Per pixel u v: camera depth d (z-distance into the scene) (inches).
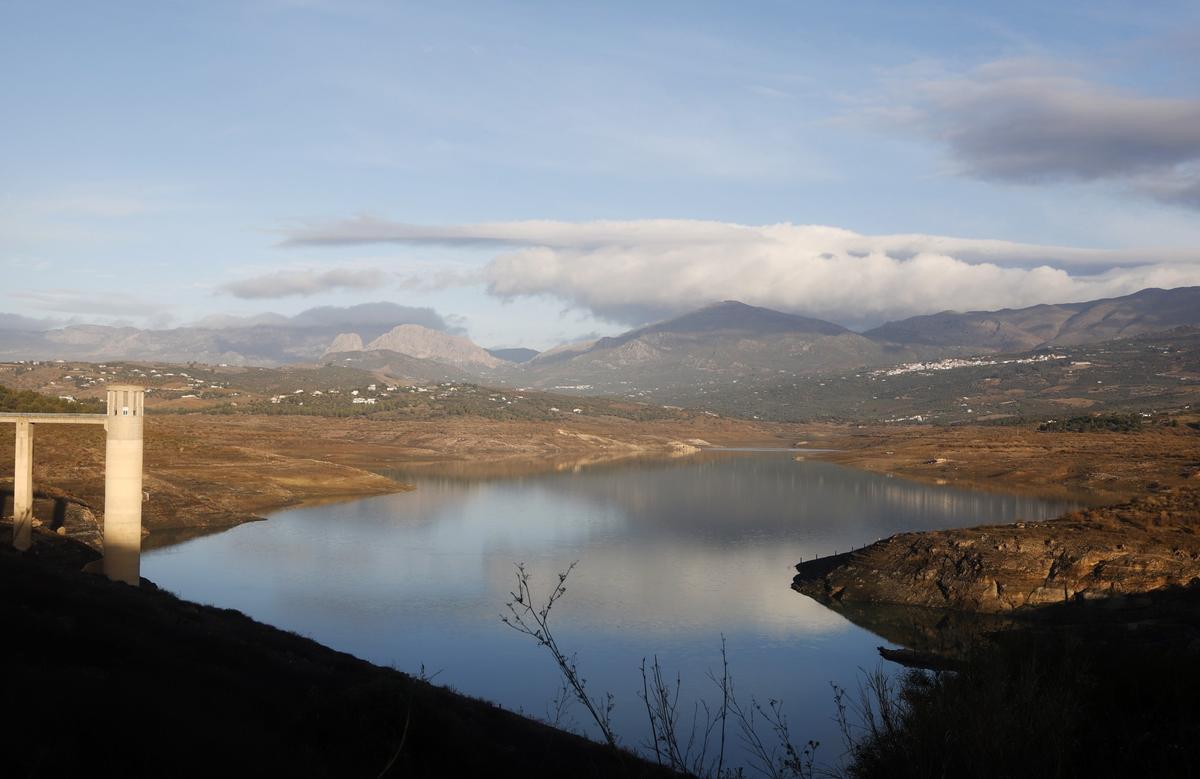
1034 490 5762.8
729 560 3292.3
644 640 2228.1
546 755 1040.8
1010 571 2556.6
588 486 6003.9
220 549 3464.6
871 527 4104.3
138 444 2299.5
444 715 984.3
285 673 1239.5
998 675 580.4
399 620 2383.1
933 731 531.5
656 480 6471.5
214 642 1311.5
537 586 2829.7
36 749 598.2
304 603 2561.5
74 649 1011.9
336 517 4394.7
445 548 3511.3
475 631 2279.8
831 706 1721.2
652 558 3324.3
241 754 699.4
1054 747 503.2
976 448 7795.3
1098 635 2020.2
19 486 2613.2
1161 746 587.2
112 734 652.7
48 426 4648.1
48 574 1496.1
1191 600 2234.3
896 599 2603.3
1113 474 5994.1
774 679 1911.9
